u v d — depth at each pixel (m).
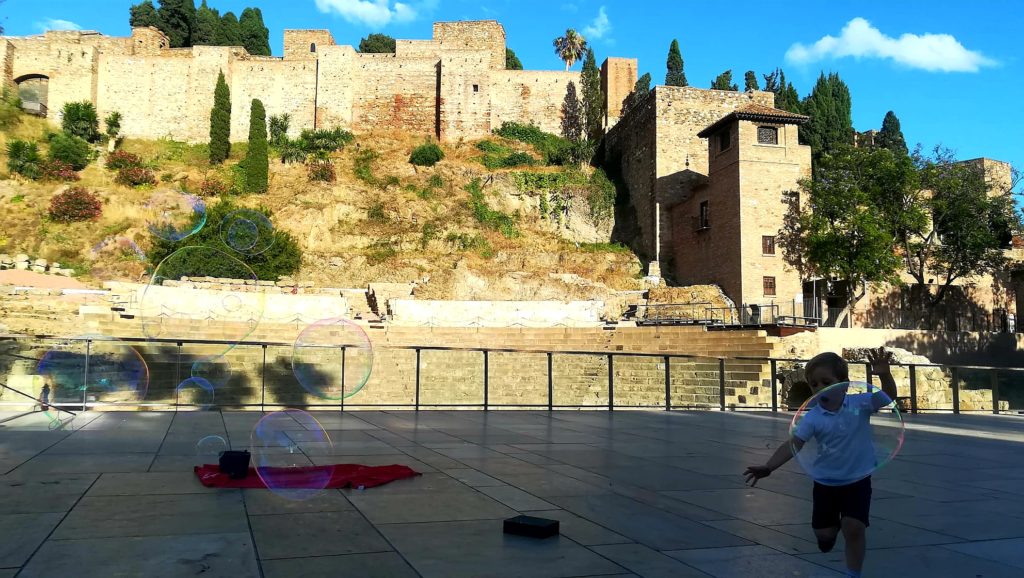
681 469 8.57
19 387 18.67
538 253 54.78
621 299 48.53
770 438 11.89
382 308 44.47
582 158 65.31
